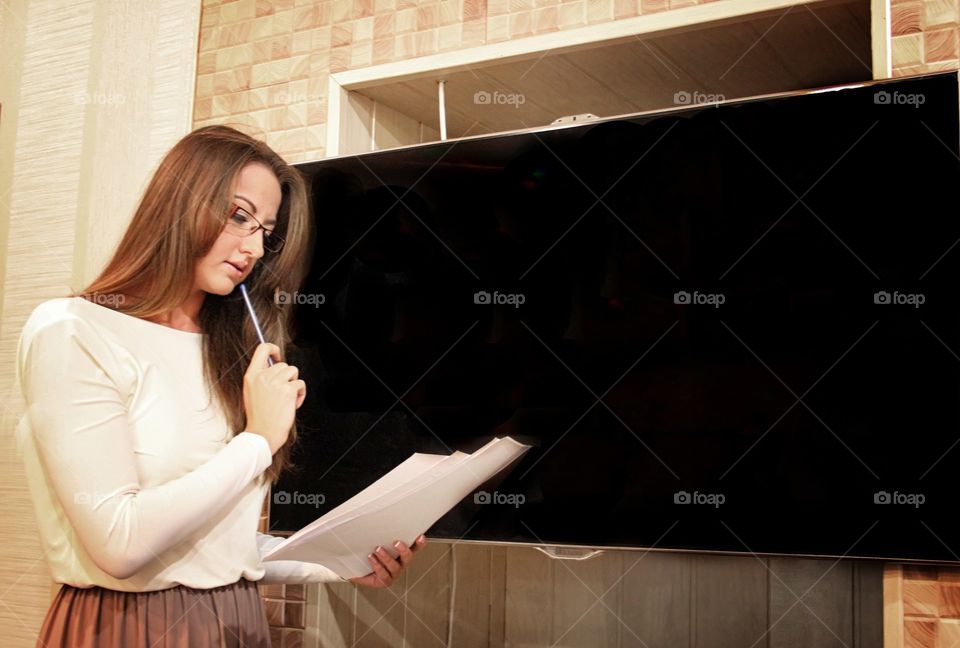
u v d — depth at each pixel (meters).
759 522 1.28
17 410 1.69
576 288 1.43
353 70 1.71
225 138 1.31
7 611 1.64
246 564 1.24
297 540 1.08
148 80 1.84
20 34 1.82
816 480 1.25
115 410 1.09
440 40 1.64
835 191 1.29
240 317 1.36
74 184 1.75
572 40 1.53
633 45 1.53
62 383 1.06
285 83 1.77
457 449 1.48
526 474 1.43
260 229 1.32
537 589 1.82
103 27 1.79
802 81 1.69
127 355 1.15
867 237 1.26
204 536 1.18
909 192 1.25
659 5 1.48
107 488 1.05
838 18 1.42
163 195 1.24
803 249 1.29
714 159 1.36
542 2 1.57
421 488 1.15
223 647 1.17
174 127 1.83
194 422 1.21
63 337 1.08
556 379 1.43
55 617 1.12
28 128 1.79
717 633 1.65
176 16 1.86
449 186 1.54
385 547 1.27
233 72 1.82
